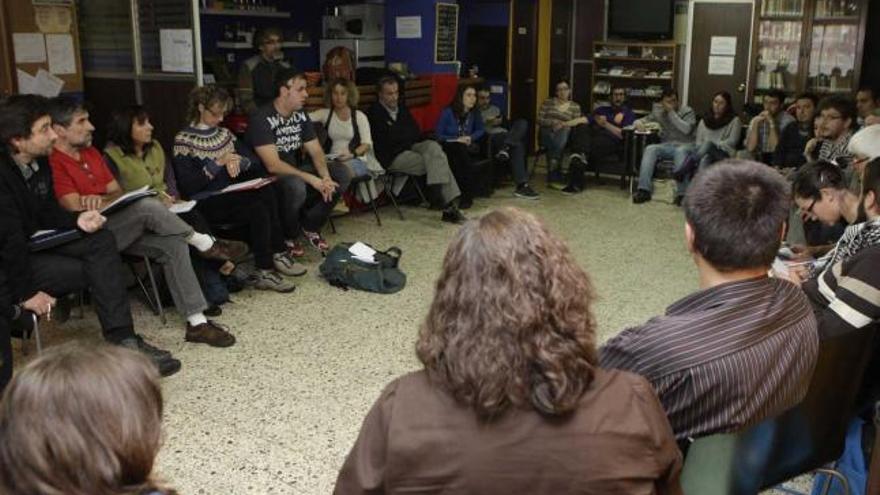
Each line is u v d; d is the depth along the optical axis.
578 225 6.18
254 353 3.62
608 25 9.37
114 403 0.92
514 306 1.07
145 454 0.95
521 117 9.38
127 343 3.36
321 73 6.37
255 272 4.50
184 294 3.70
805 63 8.44
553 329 1.08
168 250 3.68
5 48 4.98
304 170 5.23
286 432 2.93
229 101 5.02
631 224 6.23
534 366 1.07
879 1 8.20
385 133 6.17
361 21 7.53
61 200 3.63
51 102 3.63
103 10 5.23
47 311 3.11
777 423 1.70
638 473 1.09
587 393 1.10
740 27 8.80
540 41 9.45
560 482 1.06
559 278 1.11
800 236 3.85
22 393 0.91
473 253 1.11
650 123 7.48
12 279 3.01
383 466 1.12
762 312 1.48
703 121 7.24
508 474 1.06
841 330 1.81
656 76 9.20
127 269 4.41
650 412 1.13
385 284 4.49
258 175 4.82
